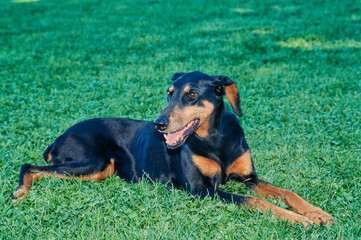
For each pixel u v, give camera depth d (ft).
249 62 32.24
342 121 20.43
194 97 14.08
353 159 16.44
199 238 11.77
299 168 16.12
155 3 66.54
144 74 30.48
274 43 37.99
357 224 11.80
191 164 14.65
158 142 15.97
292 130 19.94
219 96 14.88
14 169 16.96
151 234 11.84
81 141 16.40
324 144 18.31
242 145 15.20
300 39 38.91
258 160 17.01
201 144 14.61
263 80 27.78
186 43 40.06
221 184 15.35
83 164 15.72
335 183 14.39
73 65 34.17
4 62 35.81
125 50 38.91
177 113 13.82
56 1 74.23
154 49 38.75
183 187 15.10
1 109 24.07
